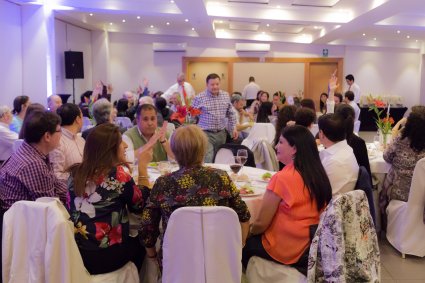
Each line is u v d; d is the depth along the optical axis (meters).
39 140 2.53
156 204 2.16
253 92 12.89
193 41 14.07
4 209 2.53
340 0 8.26
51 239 2.01
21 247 2.09
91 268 2.22
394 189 3.84
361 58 14.76
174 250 2.03
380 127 4.88
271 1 8.59
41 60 8.84
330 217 1.99
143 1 9.16
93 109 4.05
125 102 7.29
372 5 7.75
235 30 13.65
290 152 2.50
